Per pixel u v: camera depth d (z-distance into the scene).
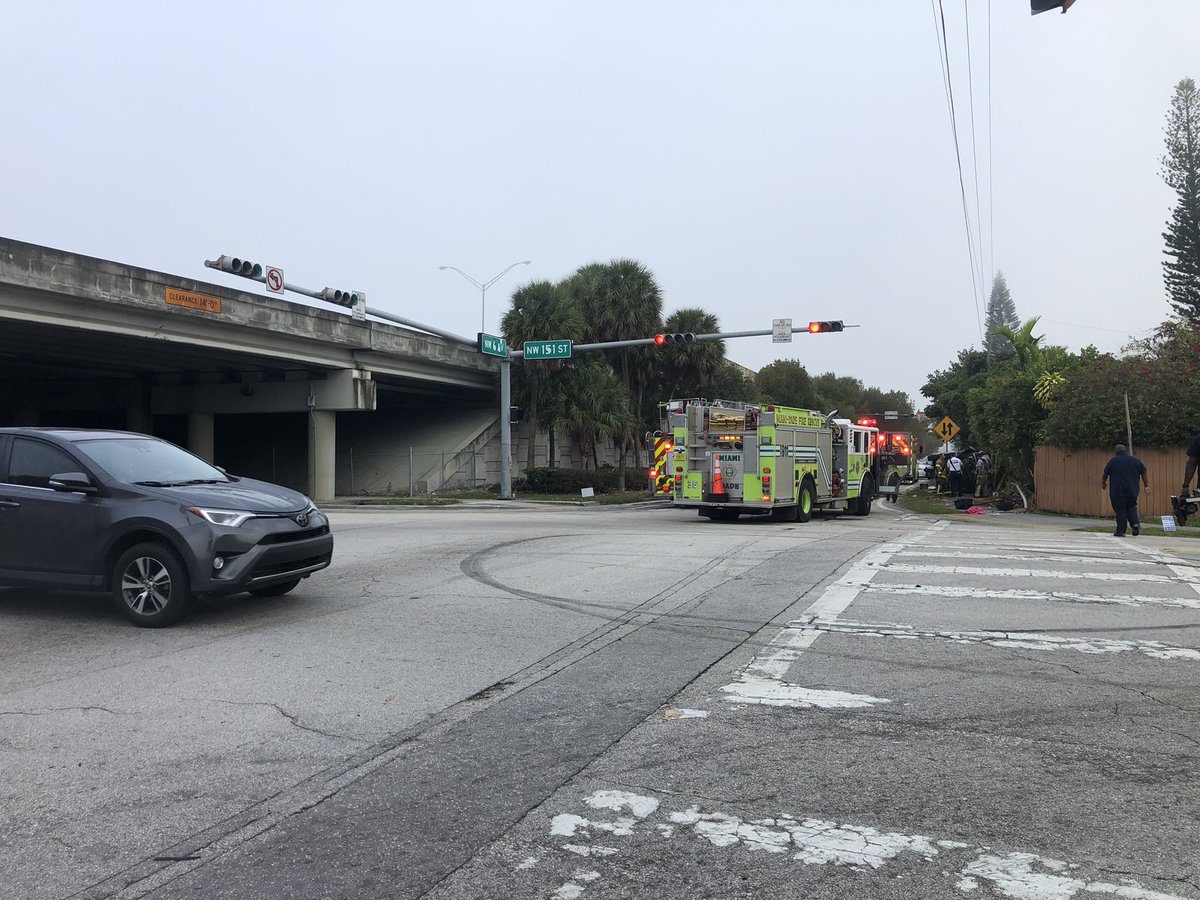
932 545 13.46
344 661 6.84
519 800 4.29
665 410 20.34
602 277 41.09
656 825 4.00
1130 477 15.58
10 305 23.67
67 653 7.12
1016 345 28.48
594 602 9.05
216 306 28.73
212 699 5.91
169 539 7.82
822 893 3.42
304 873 3.62
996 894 3.39
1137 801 4.21
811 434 21.08
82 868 3.69
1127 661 6.60
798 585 9.85
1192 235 45.28
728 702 5.76
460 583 10.23
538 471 39.28
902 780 4.48
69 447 8.51
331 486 36.41
